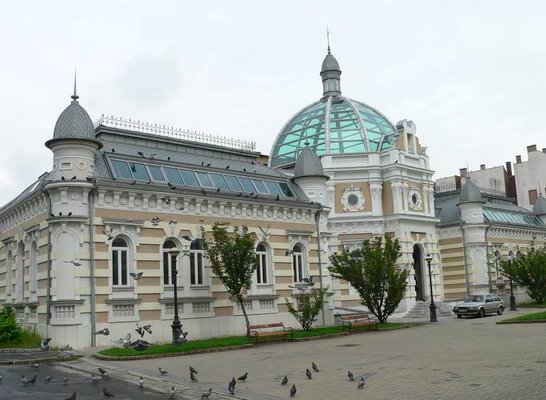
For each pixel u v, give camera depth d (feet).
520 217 224.94
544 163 261.03
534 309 170.19
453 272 191.83
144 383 53.06
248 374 57.57
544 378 46.96
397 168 167.94
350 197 169.99
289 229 120.57
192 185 107.96
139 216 97.45
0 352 82.28
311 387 48.52
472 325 111.86
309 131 183.21
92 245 91.04
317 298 110.01
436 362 59.93
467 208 191.52
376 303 121.80
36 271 97.96
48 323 90.33
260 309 112.47
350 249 166.40
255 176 123.13
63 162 92.02
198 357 74.59
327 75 198.39
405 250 165.68
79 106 95.25
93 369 63.67
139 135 114.83
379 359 65.10
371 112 190.49
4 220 119.96
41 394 47.52
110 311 91.45
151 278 97.09
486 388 44.19
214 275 105.70
